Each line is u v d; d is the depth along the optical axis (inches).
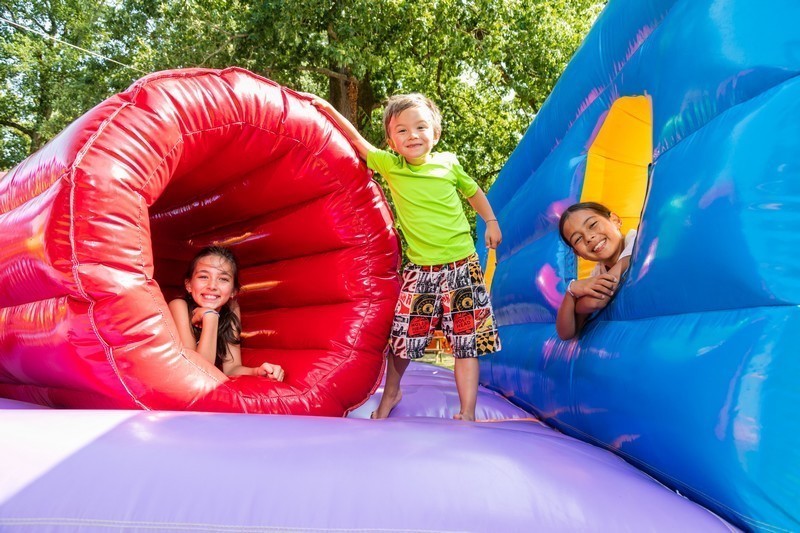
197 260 123.5
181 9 530.3
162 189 95.4
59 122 658.2
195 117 98.0
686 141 82.5
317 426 74.4
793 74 67.2
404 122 116.0
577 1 590.2
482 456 65.6
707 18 80.1
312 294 128.1
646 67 98.8
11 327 95.3
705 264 70.4
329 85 564.4
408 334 119.1
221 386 98.0
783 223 62.6
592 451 81.7
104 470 59.2
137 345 86.8
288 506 56.6
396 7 500.7
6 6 855.7
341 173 118.0
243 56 523.5
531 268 149.3
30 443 63.2
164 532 54.4
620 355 88.0
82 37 785.6
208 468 60.2
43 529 53.8
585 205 117.2
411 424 80.4
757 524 60.1
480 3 513.3
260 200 126.1
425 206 118.6
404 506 57.1
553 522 57.0
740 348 63.0
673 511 61.1
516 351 157.5
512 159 201.8
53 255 82.8
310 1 469.7
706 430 64.8
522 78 561.9
